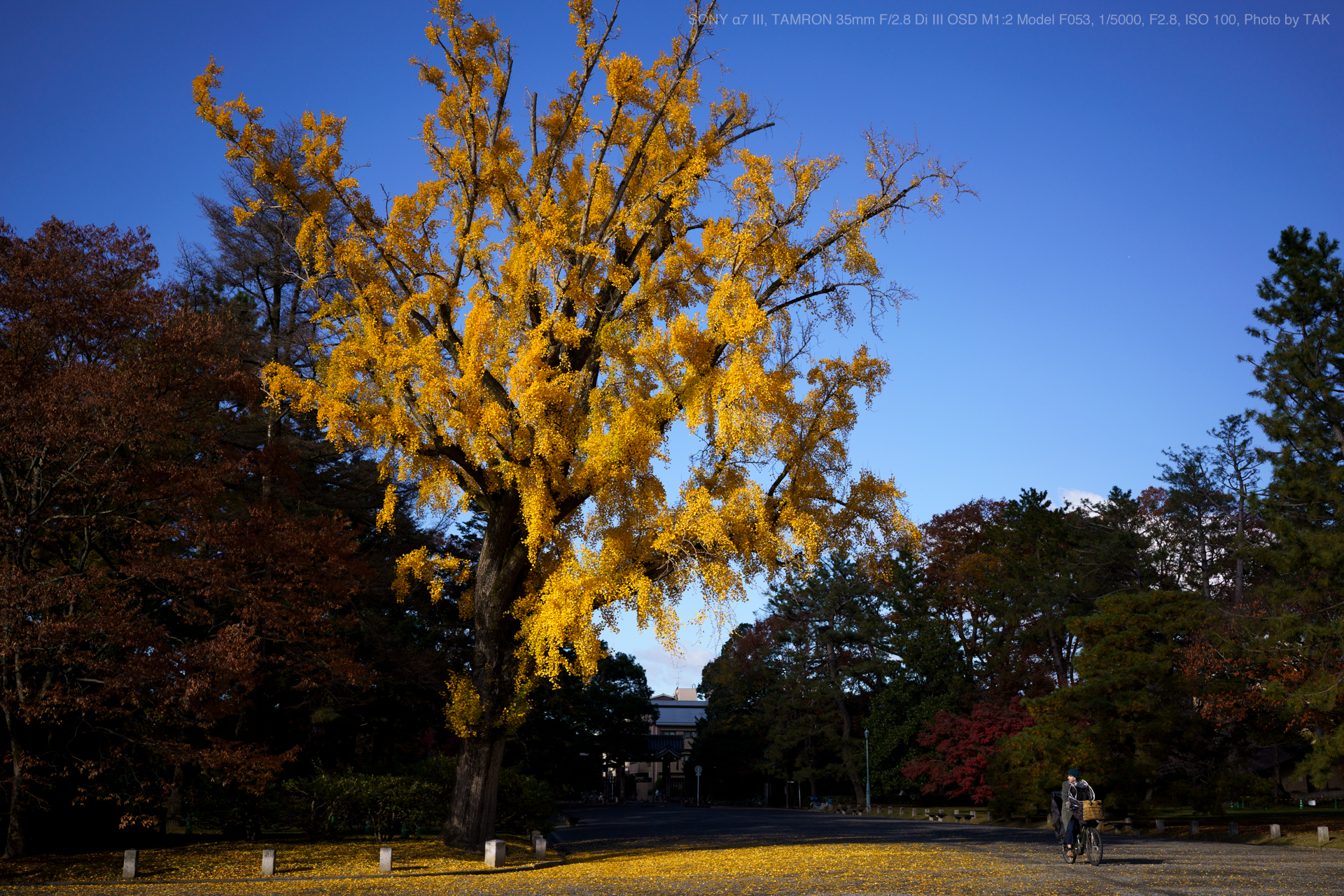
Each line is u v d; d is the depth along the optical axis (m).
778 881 15.06
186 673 17.81
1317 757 23.44
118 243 19.14
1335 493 25.88
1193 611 32.66
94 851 19.39
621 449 18.22
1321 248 27.59
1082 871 16.44
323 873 17.11
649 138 20.55
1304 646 25.73
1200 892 13.02
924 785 55.44
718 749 75.50
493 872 17.53
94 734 19.52
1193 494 55.00
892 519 20.27
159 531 18.67
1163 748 31.86
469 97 20.23
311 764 29.66
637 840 26.81
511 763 45.88
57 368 18.23
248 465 21.70
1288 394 27.27
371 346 18.47
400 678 32.09
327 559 22.17
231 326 24.78
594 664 18.05
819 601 63.09
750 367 17.56
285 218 26.98
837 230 19.39
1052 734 33.38
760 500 18.31
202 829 25.48
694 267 19.17
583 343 20.70
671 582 18.98
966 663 57.84
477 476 19.81
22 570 16.67
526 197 21.11
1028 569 51.50
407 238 19.70
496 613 20.56
